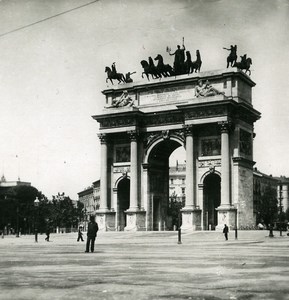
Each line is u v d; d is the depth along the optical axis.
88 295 21.39
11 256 45.22
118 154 125.75
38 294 21.67
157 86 120.94
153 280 26.11
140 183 121.75
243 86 116.00
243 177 113.12
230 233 99.50
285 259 39.91
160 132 120.25
